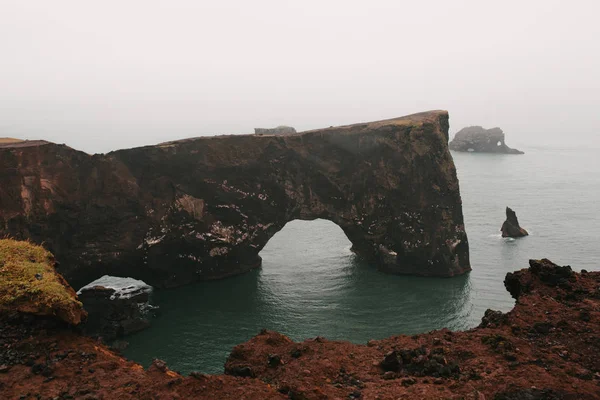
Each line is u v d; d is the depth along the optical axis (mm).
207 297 59000
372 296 58438
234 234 65312
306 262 72562
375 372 18859
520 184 130750
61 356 19516
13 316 20609
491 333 20750
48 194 51062
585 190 120188
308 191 68500
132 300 56312
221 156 63375
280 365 19672
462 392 16422
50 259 25125
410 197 67500
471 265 68312
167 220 60594
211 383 16953
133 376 18125
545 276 24500
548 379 16938
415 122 68188
